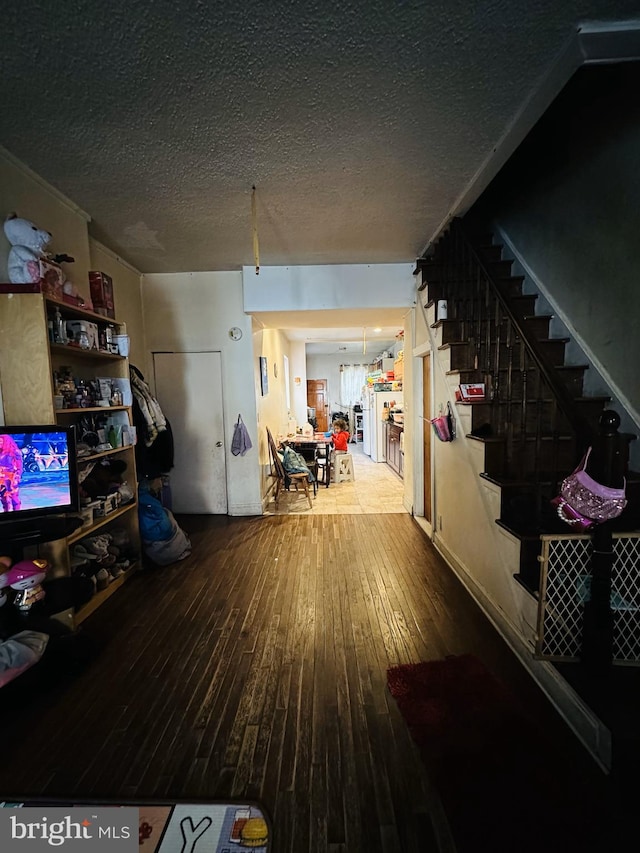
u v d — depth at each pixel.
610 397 2.28
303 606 2.38
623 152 2.10
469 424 2.49
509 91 1.66
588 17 1.33
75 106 1.68
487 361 2.60
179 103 1.68
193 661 1.91
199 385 4.20
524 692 1.64
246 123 1.82
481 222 3.62
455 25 1.35
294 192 2.46
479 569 2.38
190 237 3.13
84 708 1.62
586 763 1.32
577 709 1.42
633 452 2.12
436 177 2.33
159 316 4.12
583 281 2.46
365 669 1.82
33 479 1.86
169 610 2.37
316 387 11.10
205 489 4.30
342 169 2.22
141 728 1.52
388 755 1.38
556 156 2.67
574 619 1.58
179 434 4.24
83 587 2.01
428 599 2.44
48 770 1.35
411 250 3.52
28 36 1.35
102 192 2.41
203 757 1.39
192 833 1.15
